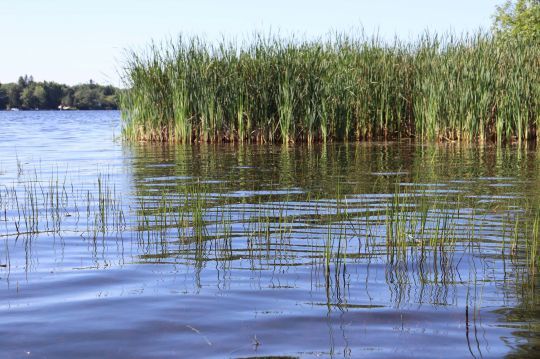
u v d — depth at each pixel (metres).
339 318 4.40
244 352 3.81
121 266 5.86
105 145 20.98
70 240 6.98
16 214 8.63
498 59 19.92
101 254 6.34
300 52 20.41
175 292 5.03
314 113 19.97
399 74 21.09
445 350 3.82
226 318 4.41
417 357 3.72
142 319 4.39
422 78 20.72
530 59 20.19
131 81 21.81
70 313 4.53
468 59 20.09
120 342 3.97
